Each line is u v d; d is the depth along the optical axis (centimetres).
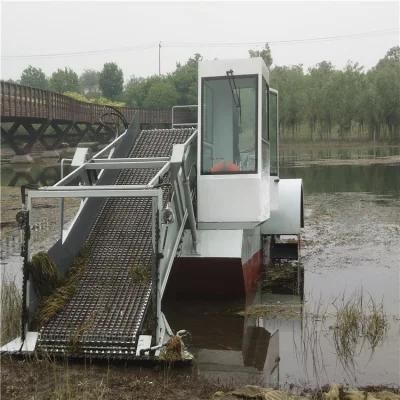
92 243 683
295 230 987
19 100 3061
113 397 472
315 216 1600
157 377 521
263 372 548
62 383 500
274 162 934
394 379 527
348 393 470
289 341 639
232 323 711
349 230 1362
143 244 670
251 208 747
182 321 723
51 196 565
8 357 556
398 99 5519
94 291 612
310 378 531
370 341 628
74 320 580
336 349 607
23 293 573
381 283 879
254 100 759
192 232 750
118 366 545
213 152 766
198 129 762
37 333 571
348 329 656
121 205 734
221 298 820
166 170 634
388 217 1554
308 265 1021
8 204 1769
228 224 753
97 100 7162
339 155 4419
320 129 5894
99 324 572
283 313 745
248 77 762
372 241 1222
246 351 611
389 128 5722
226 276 786
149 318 582
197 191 759
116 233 692
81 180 702
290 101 5666
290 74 6191
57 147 4138
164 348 547
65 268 642
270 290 877
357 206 1797
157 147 846
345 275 938
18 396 471
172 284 806
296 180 1032
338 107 5622
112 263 648
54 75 9069
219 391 487
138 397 473
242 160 758
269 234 991
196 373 539
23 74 10125
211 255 755
